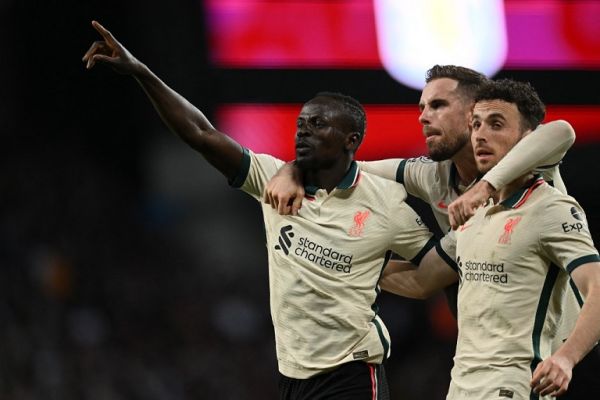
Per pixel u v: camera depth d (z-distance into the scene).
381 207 12.89
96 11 39.31
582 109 27.41
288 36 27.52
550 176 12.30
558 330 11.99
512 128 11.80
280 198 12.63
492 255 11.57
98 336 34.34
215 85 27.25
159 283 39.53
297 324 12.64
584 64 27.53
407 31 27.48
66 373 31.55
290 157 27.39
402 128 27.34
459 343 11.94
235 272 42.56
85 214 39.94
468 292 11.81
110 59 12.35
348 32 27.48
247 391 36.09
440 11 27.52
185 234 43.44
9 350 30.62
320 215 12.80
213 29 27.34
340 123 12.84
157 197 43.69
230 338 38.22
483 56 27.52
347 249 12.66
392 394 36.06
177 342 36.75
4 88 42.09
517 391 11.20
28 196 38.56
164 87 12.73
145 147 42.47
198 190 44.00
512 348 11.33
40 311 33.25
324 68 27.30
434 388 35.25
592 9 27.62
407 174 13.92
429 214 24.27
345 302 12.57
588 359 15.67
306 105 12.99
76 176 41.09
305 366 12.57
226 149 13.12
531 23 27.62
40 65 41.75
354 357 12.55
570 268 11.15
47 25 41.12
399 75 27.39
